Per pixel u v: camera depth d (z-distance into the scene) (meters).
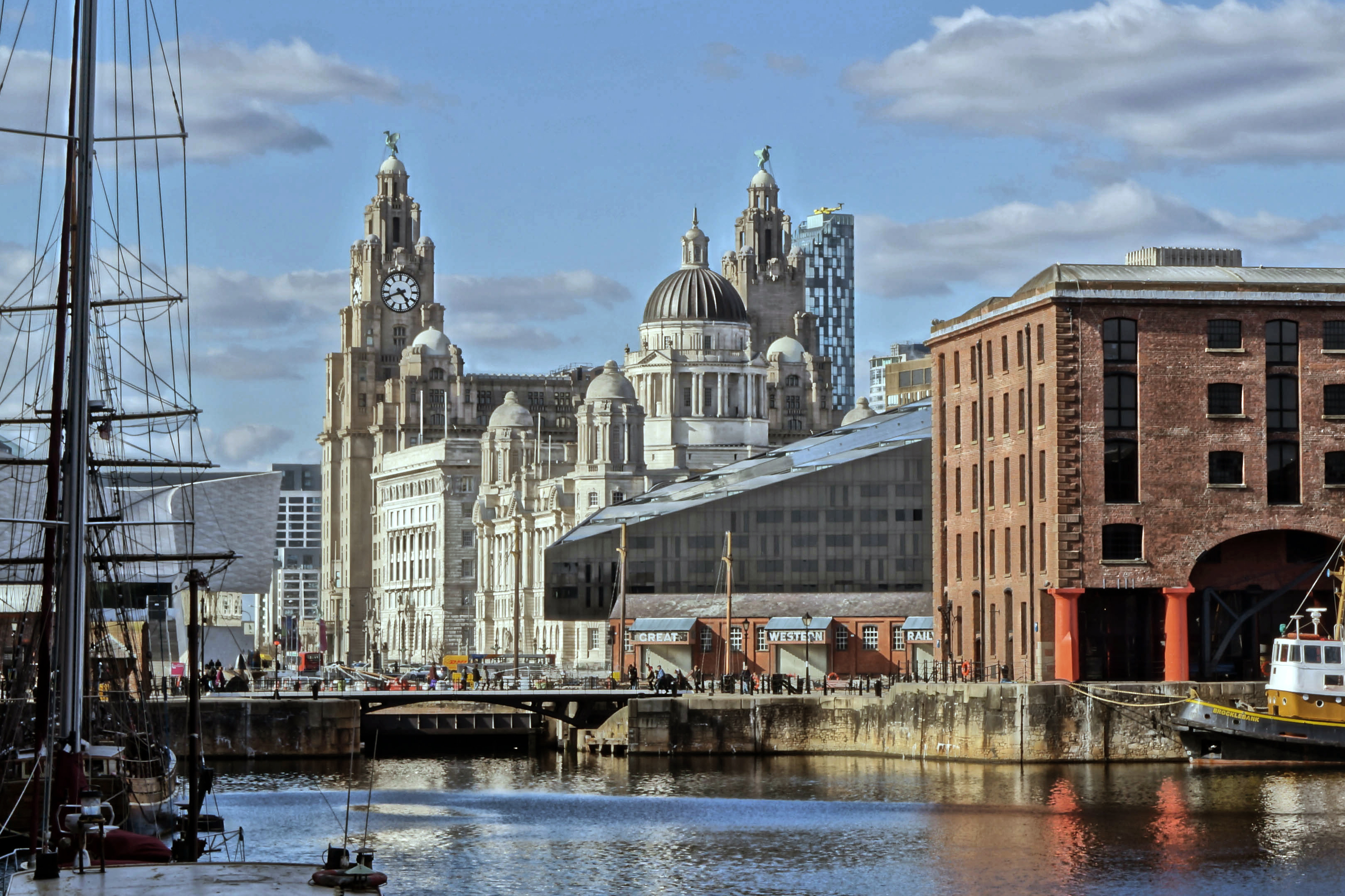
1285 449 161.88
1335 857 109.38
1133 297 160.12
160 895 54.56
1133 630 163.38
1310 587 163.62
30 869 64.94
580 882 105.38
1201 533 160.25
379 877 56.53
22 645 138.62
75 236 93.88
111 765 108.06
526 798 143.12
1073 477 159.38
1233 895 99.50
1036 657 163.38
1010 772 150.12
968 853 112.31
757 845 117.19
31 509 193.12
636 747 180.25
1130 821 123.00
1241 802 130.50
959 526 183.88
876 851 113.94
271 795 146.38
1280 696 146.62
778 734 179.38
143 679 130.88
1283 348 162.38
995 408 174.75
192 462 121.06
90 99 92.44
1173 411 160.50
